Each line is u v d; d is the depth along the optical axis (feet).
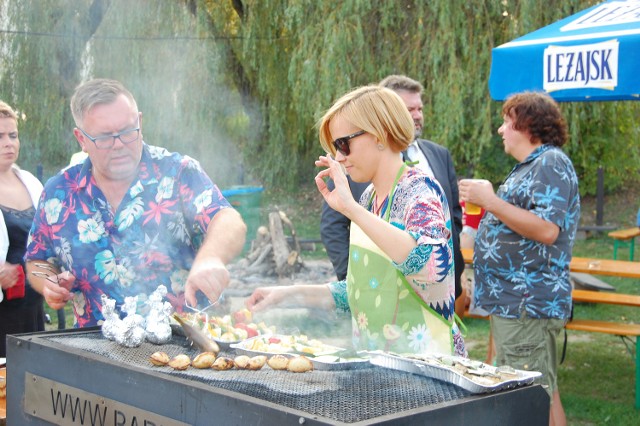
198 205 7.33
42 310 11.97
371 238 6.15
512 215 9.94
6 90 32.71
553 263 10.22
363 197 7.44
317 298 7.47
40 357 6.01
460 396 4.57
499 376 4.79
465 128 33.73
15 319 11.07
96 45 33.42
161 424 4.91
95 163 7.16
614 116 34.81
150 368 5.22
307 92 31.89
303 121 35.09
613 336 19.88
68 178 7.55
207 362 5.34
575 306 22.74
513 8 29.60
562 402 14.35
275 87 35.14
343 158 6.69
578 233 35.04
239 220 7.34
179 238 7.48
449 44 29.71
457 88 29.55
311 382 4.91
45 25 32.58
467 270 22.86
